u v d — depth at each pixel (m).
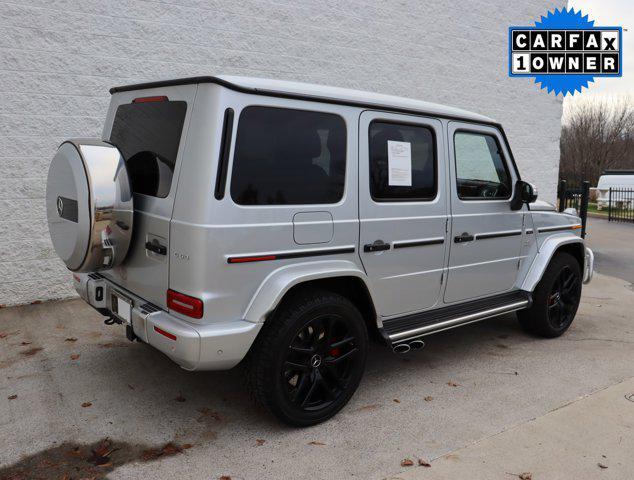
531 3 9.10
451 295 4.16
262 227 2.99
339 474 2.82
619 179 23.94
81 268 3.21
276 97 3.05
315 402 3.35
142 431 3.20
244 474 2.80
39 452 2.95
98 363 4.13
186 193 2.86
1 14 5.06
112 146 3.20
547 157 9.82
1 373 3.91
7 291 5.39
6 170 5.26
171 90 3.13
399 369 4.25
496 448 3.10
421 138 3.85
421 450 3.06
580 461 2.98
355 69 7.31
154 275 3.11
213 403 3.56
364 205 3.47
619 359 4.57
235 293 2.93
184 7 5.93
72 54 5.42
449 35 8.22
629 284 7.72
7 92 5.18
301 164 3.17
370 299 3.51
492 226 4.38
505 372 4.23
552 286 4.92
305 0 6.73
